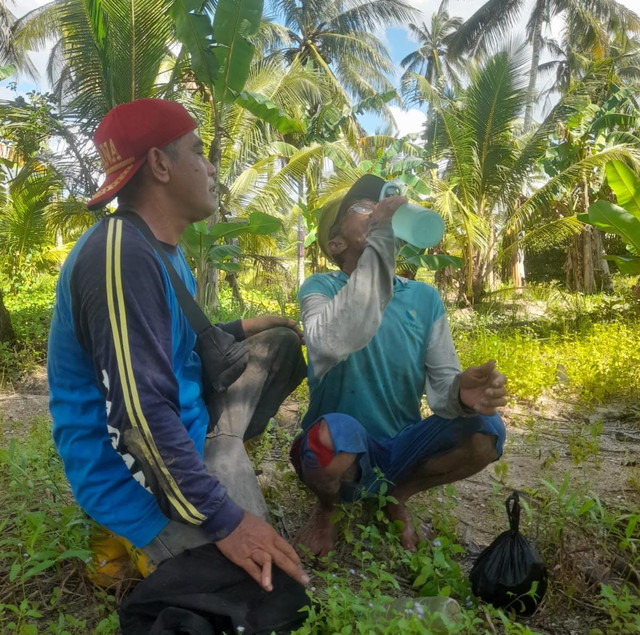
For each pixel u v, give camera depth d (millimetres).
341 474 2426
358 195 2531
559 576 2537
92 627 2178
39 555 2186
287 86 14883
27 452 3074
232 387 2311
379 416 2670
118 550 2371
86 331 1835
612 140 15039
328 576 2188
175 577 1880
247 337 2580
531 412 5422
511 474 3848
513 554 2328
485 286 16422
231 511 1853
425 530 2801
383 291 2188
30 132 10883
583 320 10734
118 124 1988
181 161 2018
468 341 8422
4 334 6441
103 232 1877
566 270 19281
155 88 9531
